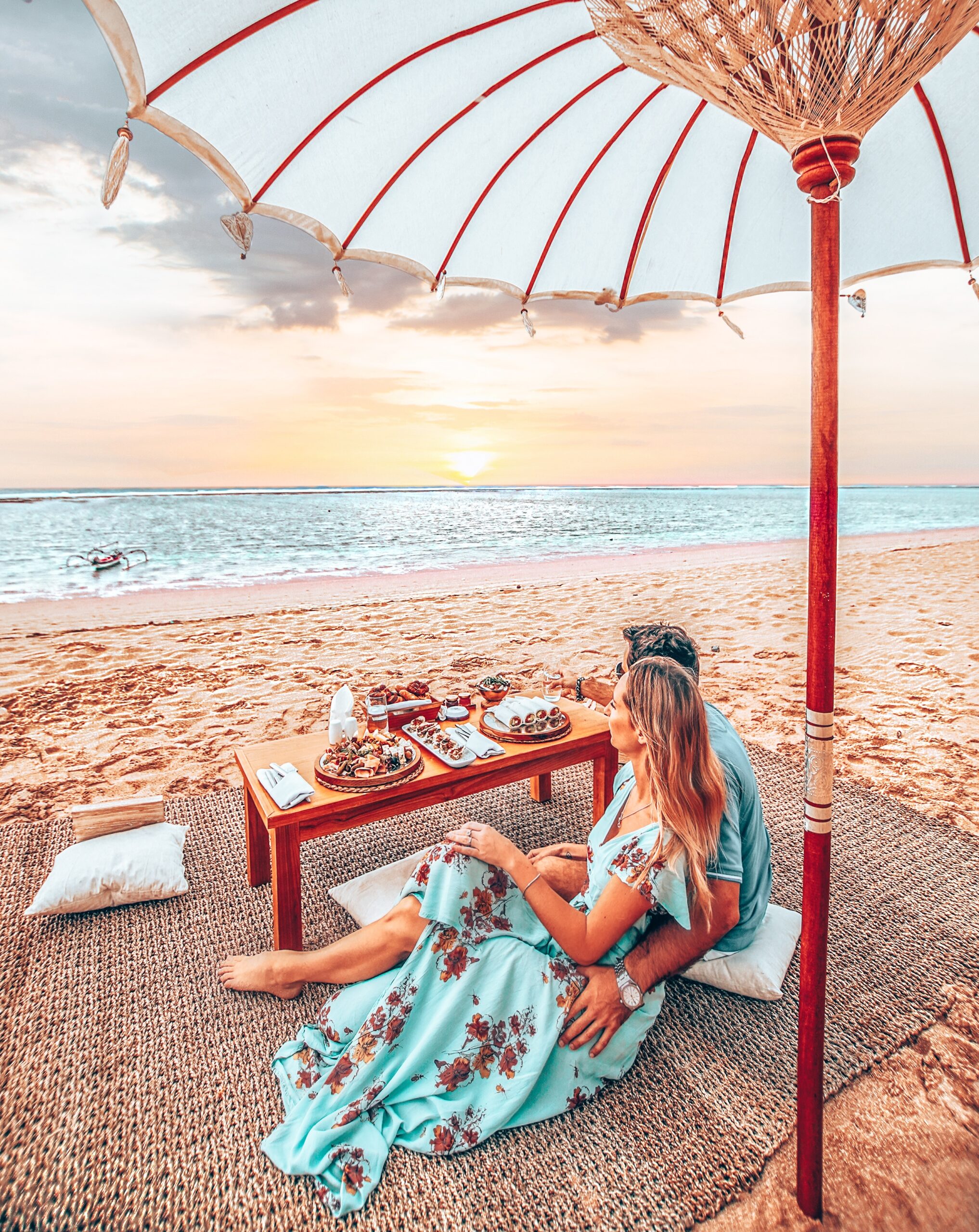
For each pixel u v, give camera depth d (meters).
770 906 2.57
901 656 6.42
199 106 1.58
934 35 1.05
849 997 2.24
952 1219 1.54
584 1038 1.79
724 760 1.98
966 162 2.01
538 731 2.87
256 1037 2.08
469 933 1.79
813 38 1.08
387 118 1.84
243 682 5.83
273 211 1.90
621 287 2.56
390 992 1.76
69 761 4.19
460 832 1.84
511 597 10.22
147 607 9.55
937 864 3.01
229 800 3.63
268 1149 1.70
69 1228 1.53
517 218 2.27
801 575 12.61
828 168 1.21
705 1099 1.86
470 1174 1.65
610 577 12.51
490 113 1.95
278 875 2.27
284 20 1.49
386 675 6.02
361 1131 1.70
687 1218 1.55
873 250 2.36
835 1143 1.73
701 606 9.31
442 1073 1.74
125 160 1.53
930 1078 1.93
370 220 2.07
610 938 1.74
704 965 2.29
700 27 1.14
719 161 2.23
